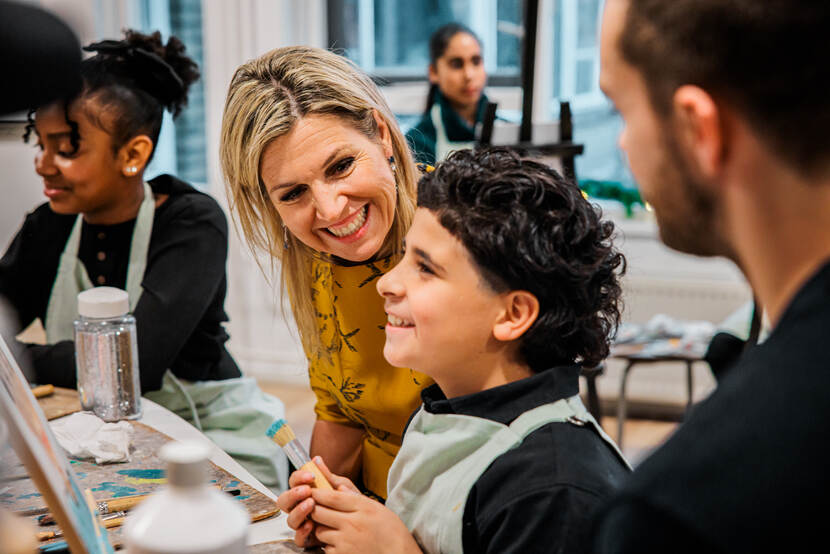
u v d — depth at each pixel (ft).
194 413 5.11
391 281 2.82
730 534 1.45
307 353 4.29
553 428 2.65
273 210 3.98
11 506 3.21
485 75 10.86
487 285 2.68
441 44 10.70
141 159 5.09
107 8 11.95
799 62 1.48
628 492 1.60
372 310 3.94
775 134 1.53
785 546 1.43
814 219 1.54
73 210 5.14
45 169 4.98
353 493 2.94
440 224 2.70
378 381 4.00
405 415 3.98
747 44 1.51
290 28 11.91
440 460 2.80
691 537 1.50
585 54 11.46
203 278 5.21
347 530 2.82
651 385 11.09
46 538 2.91
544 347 2.76
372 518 2.83
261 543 3.03
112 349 4.28
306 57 3.69
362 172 3.59
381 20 12.00
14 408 2.19
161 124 5.24
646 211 11.18
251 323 12.08
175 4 11.95
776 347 1.53
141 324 5.02
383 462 4.20
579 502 2.45
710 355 6.97
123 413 4.32
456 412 2.81
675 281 10.77
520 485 2.55
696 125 1.61
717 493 1.47
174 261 5.21
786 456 1.43
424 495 2.88
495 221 2.62
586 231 2.69
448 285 2.71
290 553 2.95
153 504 1.90
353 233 3.69
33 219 5.55
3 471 3.49
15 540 2.21
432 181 2.79
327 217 3.56
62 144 4.89
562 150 7.79
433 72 10.86
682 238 1.81
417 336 2.79
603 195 11.47
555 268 2.63
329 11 12.02
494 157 2.83
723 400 1.56
